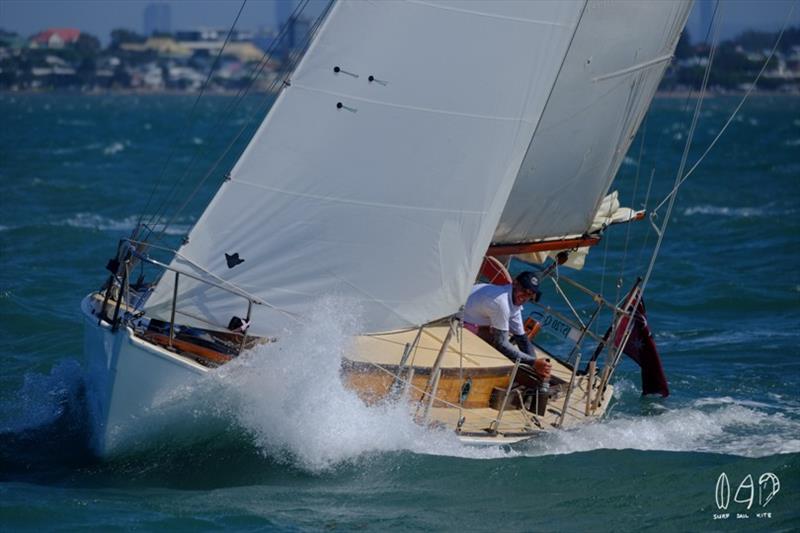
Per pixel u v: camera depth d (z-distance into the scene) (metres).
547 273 47.72
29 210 111.12
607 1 42.38
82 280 73.25
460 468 37.75
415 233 38.12
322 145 36.78
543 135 43.38
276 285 37.47
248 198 36.81
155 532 32.84
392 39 36.62
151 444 36.94
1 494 35.50
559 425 41.59
